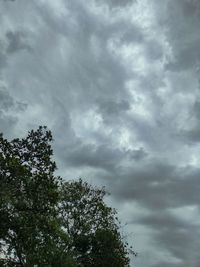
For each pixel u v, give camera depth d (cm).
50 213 3206
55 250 4222
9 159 2944
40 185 3061
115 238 5459
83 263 5356
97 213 5512
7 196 2920
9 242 3216
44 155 3112
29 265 3412
